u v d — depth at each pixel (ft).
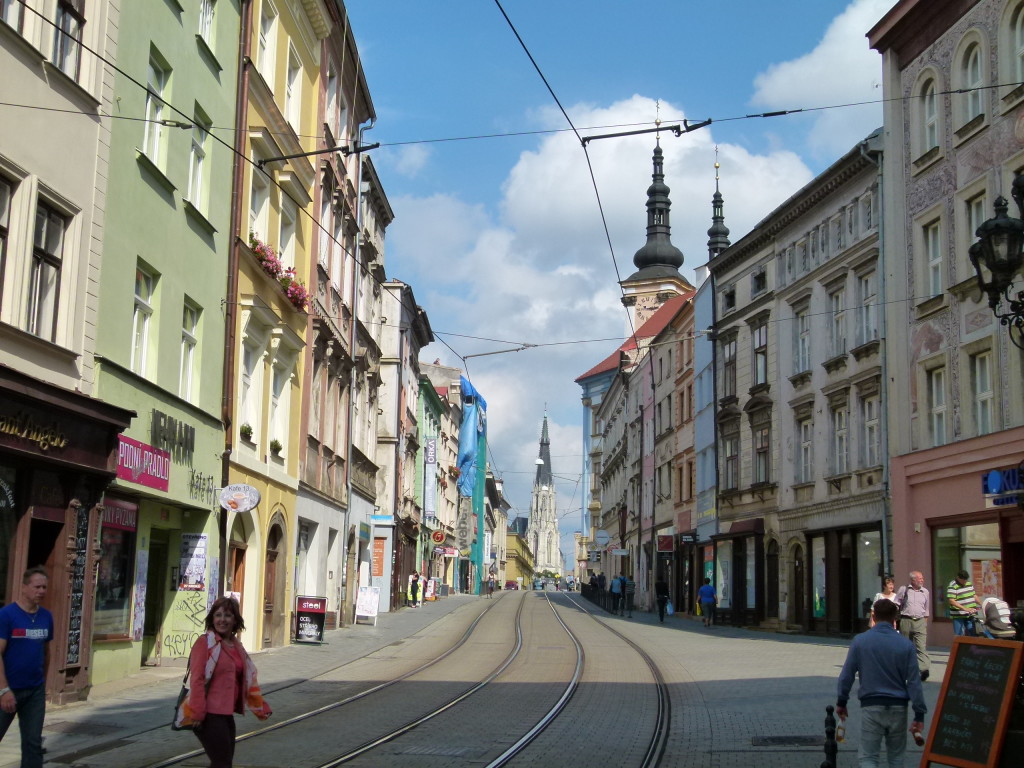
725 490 146.30
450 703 54.44
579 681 66.23
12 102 46.96
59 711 48.16
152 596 68.69
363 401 129.08
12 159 46.93
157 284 63.05
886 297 102.32
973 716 29.45
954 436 90.22
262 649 83.71
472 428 277.44
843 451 114.11
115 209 56.70
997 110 85.81
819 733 45.83
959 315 90.07
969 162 89.40
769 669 73.97
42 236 50.55
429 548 219.41
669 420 190.39
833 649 92.27
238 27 77.15
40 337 48.73
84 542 52.49
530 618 143.54
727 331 147.54
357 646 91.61
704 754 40.86
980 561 85.56
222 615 29.27
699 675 70.54
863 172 109.91
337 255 111.14
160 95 63.93
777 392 131.75
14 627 29.63
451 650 89.25
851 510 109.50
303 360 96.07
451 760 38.17
